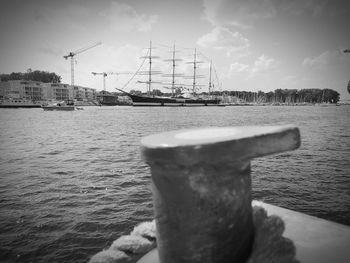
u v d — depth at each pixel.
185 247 1.81
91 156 17.77
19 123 47.38
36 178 12.52
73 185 11.41
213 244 1.77
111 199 9.69
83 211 8.57
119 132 33.19
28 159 16.92
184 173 1.70
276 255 1.99
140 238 2.97
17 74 194.38
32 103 137.50
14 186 11.27
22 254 6.20
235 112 96.38
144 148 1.83
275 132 1.84
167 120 55.22
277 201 9.61
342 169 13.99
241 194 1.87
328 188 10.93
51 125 43.22
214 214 1.74
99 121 52.19
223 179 1.74
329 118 61.84
